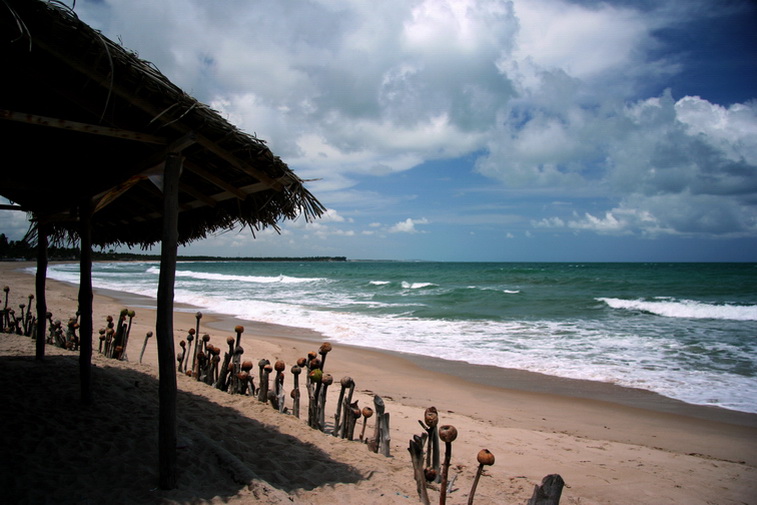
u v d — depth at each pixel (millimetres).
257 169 3008
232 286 33094
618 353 10320
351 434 3977
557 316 16844
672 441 5531
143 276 44688
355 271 70188
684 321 15422
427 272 60781
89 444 3061
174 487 2576
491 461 2129
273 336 12602
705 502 3641
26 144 3477
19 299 15578
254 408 4305
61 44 2232
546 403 7000
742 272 52688
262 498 2541
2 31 2186
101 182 3574
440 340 12047
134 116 2676
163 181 2742
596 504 3432
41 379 4449
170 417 2578
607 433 5754
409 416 5660
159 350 2584
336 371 8742
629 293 25891
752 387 7773
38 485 2514
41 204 4508
